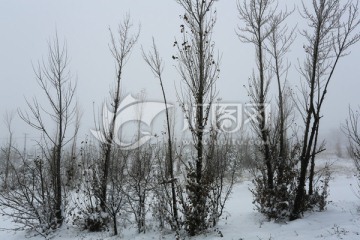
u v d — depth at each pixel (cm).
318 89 896
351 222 809
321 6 870
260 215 1016
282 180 970
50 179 1141
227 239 754
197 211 818
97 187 1004
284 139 1043
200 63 844
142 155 976
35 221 1116
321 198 1033
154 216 927
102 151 1051
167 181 852
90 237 914
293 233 761
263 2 1016
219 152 911
